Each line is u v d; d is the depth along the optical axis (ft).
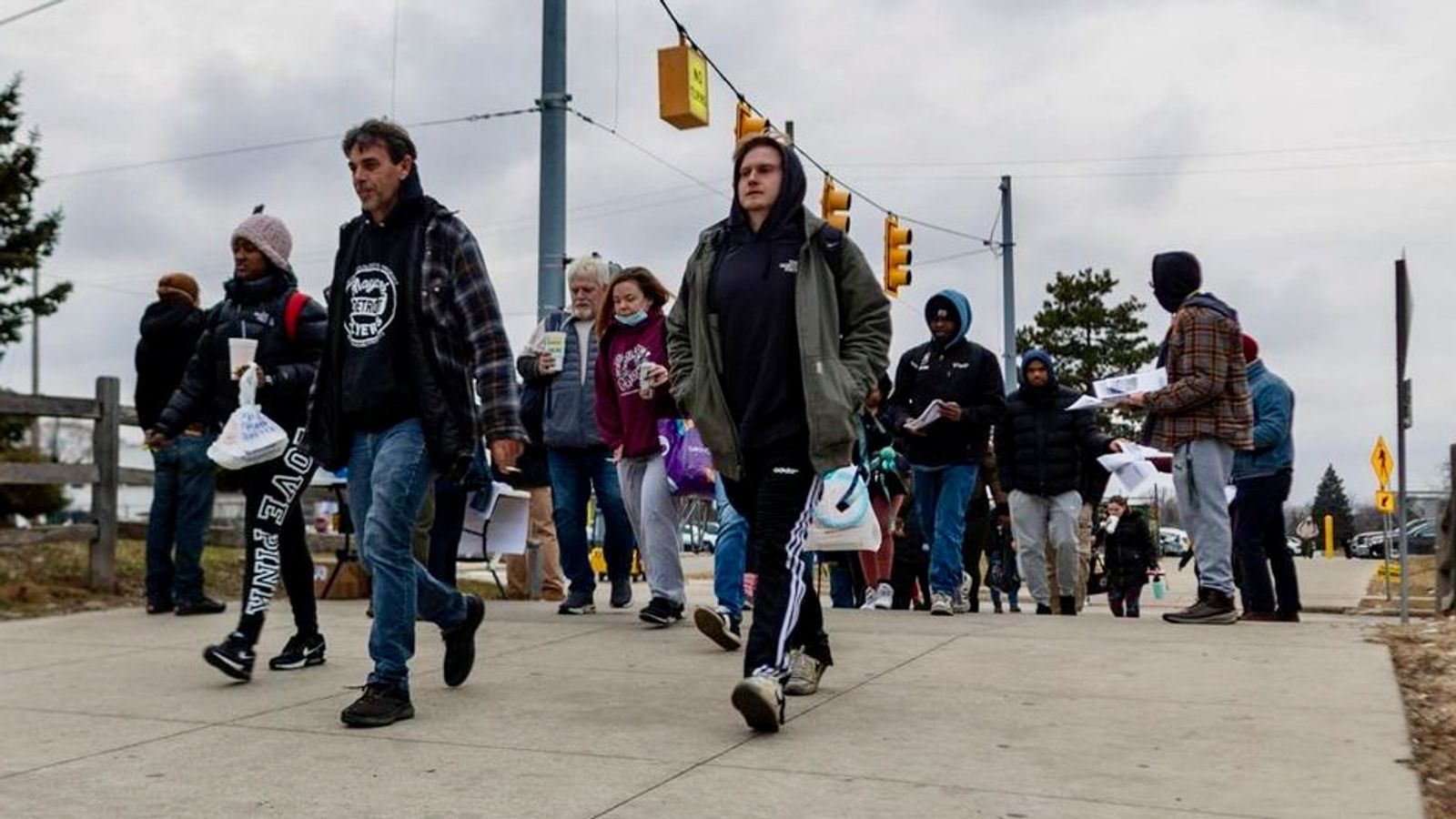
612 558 26.25
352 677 17.24
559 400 24.85
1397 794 10.84
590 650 19.62
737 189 14.40
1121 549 43.37
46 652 19.71
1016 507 28.04
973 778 11.46
